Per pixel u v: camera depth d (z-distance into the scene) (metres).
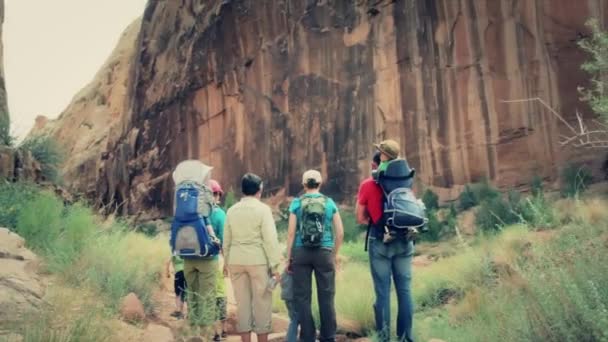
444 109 25.17
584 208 9.27
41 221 7.79
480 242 10.72
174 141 41.59
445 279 9.18
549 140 21.47
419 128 26.02
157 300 7.59
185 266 6.30
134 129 46.84
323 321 5.46
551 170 21.19
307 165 31.06
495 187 22.84
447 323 6.43
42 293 5.41
